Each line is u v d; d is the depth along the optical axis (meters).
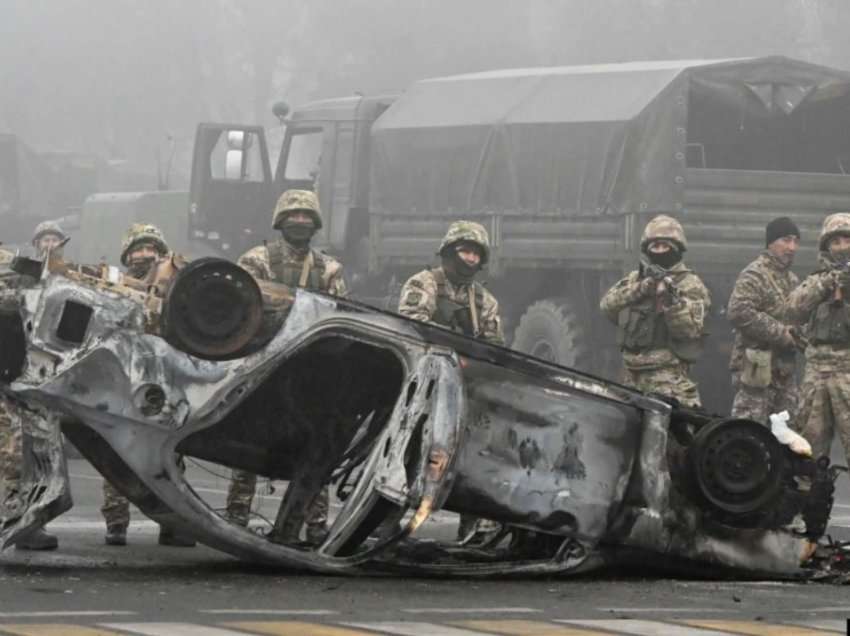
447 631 13.33
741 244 38.00
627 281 22.61
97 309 16.83
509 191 40.06
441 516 25.80
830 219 25.36
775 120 39.69
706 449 17.47
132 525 23.92
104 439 17.16
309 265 21.11
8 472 19.55
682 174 37.41
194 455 19.00
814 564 18.27
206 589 16.05
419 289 20.88
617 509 17.41
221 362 16.95
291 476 19.41
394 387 18.81
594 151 38.47
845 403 25.09
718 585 17.19
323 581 16.73
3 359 18.12
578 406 17.31
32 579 16.83
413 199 42.06
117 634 12.83
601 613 14.70
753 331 26.95
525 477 17.14
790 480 18.02
